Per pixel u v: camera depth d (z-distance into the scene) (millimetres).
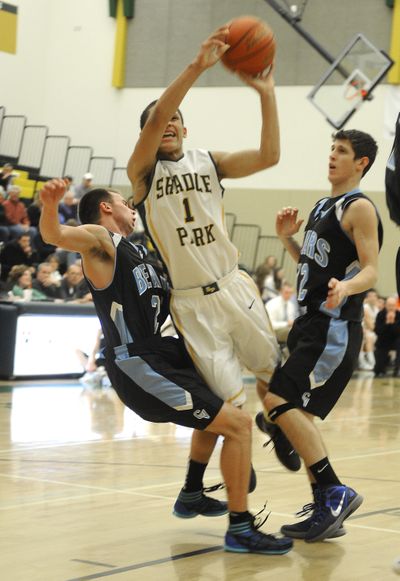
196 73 4539
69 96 26094
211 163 4844
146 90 25188
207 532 5168
